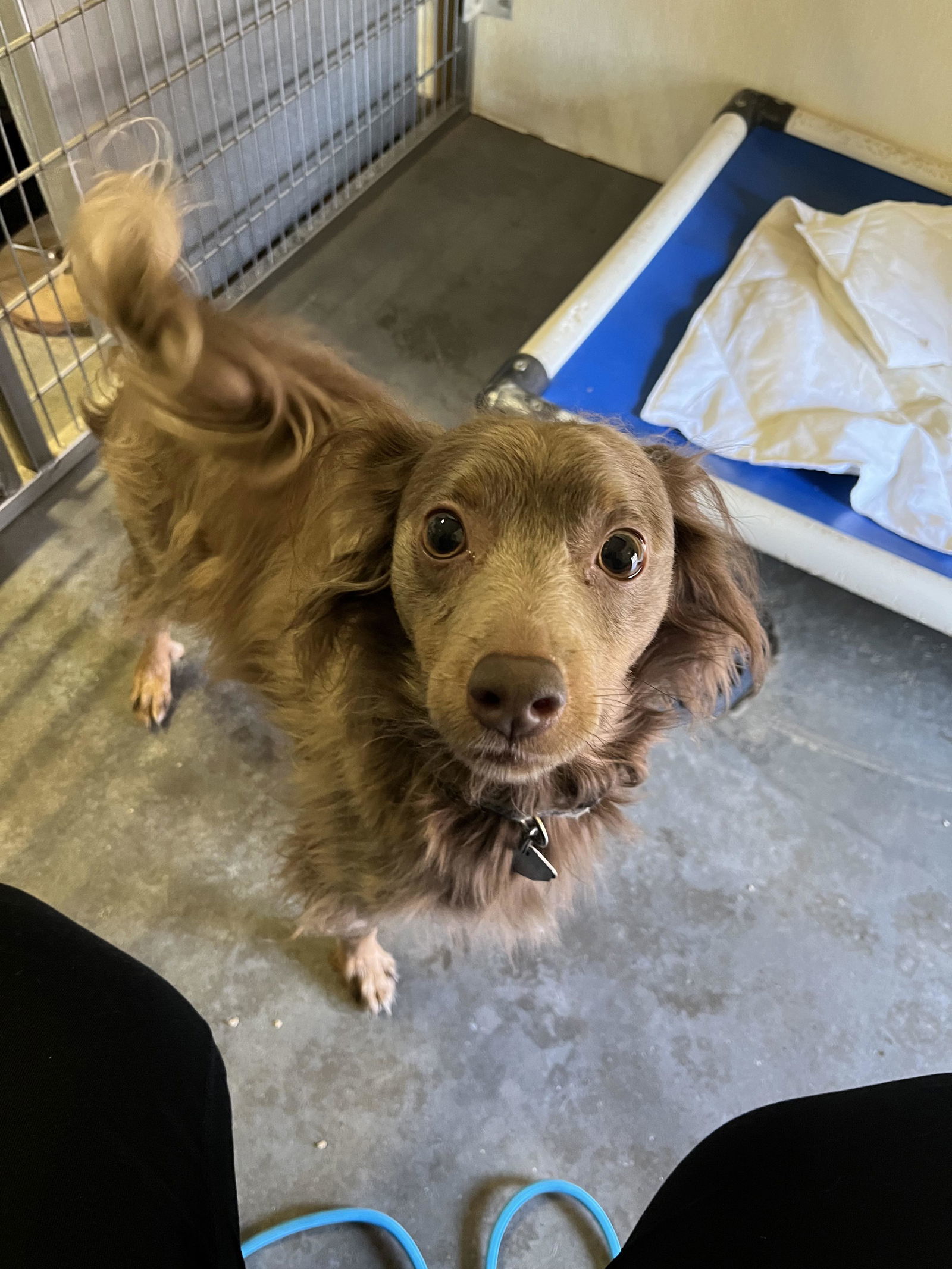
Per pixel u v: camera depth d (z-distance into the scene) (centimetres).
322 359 40
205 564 48
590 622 30
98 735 63
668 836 62
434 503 31
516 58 98
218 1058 32
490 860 38
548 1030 55
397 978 56
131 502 53
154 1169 25
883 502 66
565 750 28
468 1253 48
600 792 37
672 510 35
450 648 29
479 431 32
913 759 66
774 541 66
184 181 56
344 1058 53
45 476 71
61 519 71
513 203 96
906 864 62
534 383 70
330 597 35
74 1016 27
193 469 47
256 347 37
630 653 32
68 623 67
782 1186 26
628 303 78
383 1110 52
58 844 59
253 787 62
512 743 27
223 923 57
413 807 37
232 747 63
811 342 73
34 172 60
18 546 70
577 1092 53
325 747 40
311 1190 50
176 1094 28
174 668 65
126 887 58
